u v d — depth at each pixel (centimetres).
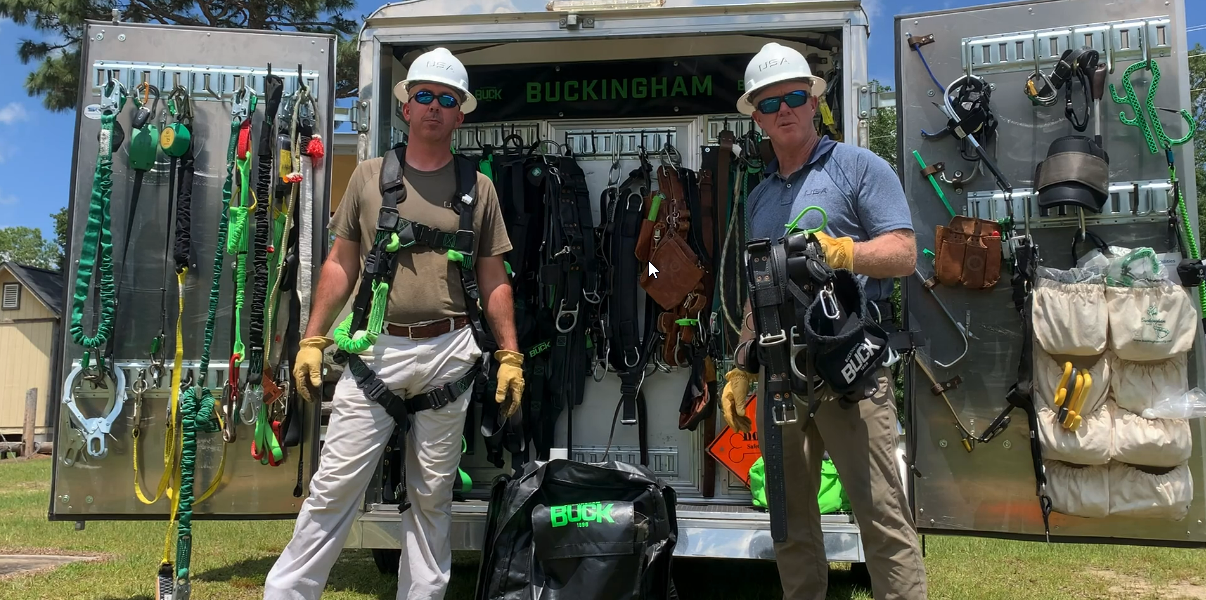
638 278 366
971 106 268
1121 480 247
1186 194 251
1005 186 264
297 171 284
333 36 297
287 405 280
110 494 282
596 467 259
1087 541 256
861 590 330
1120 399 247
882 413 218
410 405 246
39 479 796
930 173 274
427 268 243
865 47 292
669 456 367
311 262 286
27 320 1656
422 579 243
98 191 274
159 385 282
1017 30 269
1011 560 389
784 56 230
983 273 263
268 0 1159
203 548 404
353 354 242
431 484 244
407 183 247
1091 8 262
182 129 278
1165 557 389
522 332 356
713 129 380
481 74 389
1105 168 251
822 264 199
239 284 279
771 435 213
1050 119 265
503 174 372
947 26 276
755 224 243
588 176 386
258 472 288
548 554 246
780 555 235
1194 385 244
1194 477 249
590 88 386
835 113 331
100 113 278
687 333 350
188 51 289
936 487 270
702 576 361
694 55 379
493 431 342
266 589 231
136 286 283
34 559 374
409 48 329
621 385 367
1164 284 242
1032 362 256
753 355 227
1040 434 253
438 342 243
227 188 278
